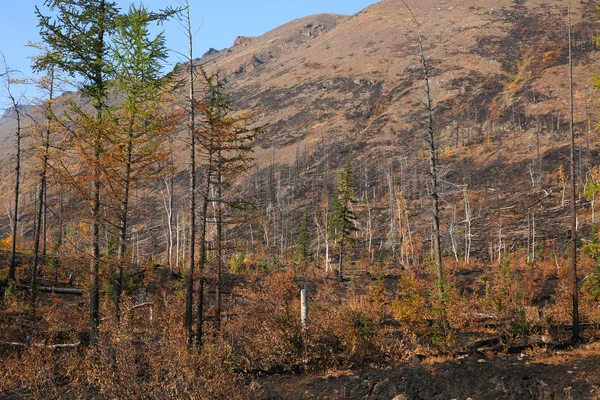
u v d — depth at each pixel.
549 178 98.19
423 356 15.98
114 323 12.59
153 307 17.91
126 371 10.02
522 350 16.22
